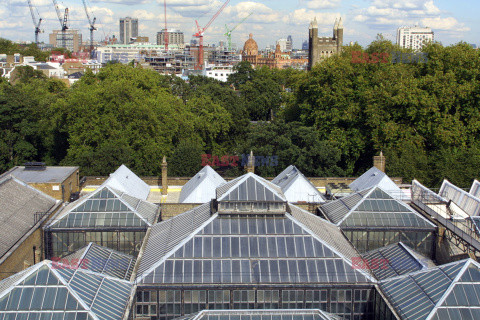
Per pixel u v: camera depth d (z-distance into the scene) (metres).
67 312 44.44
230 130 162.50
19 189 71.12
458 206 75.69
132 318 50.75
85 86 141.62
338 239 61.56
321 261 54.50
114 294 49.00
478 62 115.38
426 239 67.50
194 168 115.50
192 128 132.00
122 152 109.00
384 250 60.53
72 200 82.56
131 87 122.88
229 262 54.06
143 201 74.62
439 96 111.81
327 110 124.56
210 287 51.91
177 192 92.62
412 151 106.88
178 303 52.16
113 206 68.44
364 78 126.00
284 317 47.75
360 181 89.62
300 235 56.31
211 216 57.84
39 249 65.12
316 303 52.94
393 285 51.47
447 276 48.81
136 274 53.97
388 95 112.19
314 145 109.38
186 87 193.38
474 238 61.19
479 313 45.94
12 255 56.41
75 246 66.62
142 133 116.94
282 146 111.50
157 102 126.00
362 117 120.50
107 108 117.75
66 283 45.81
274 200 57.59
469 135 111.81
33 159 136.62
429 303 46.97
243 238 55.88
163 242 58.88
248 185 58.59
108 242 67.00
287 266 53.97
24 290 45.25
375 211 68.44
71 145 118.44
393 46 132.38
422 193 79.31
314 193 82.31
